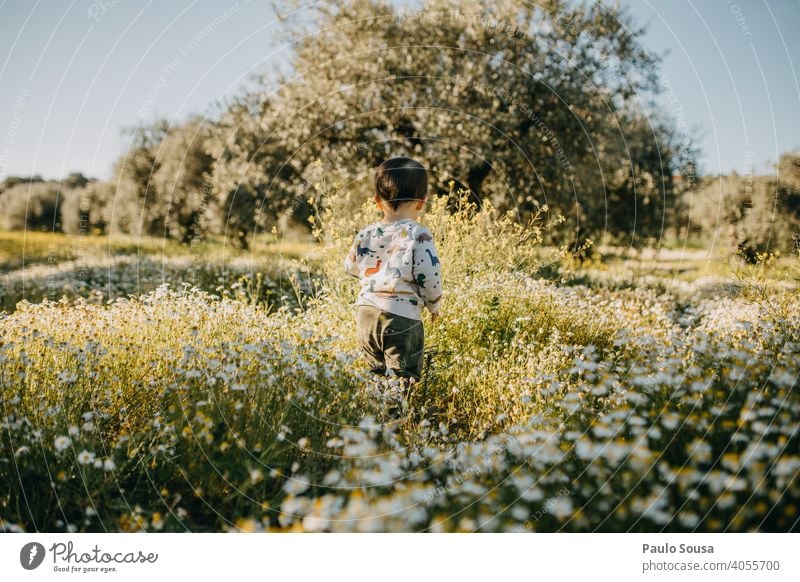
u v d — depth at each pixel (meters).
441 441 2.44
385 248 2.83
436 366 3.14
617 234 8.80
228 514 2.04
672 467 2.11
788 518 1.96
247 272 6.07
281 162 8.01
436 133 7.30
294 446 2.21
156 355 2.73
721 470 2.03
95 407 2.33
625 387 2.65
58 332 2.96
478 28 7.34
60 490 1.99
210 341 2.86
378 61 7.38
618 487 1.96
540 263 5.46
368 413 2.47
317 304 4.12
